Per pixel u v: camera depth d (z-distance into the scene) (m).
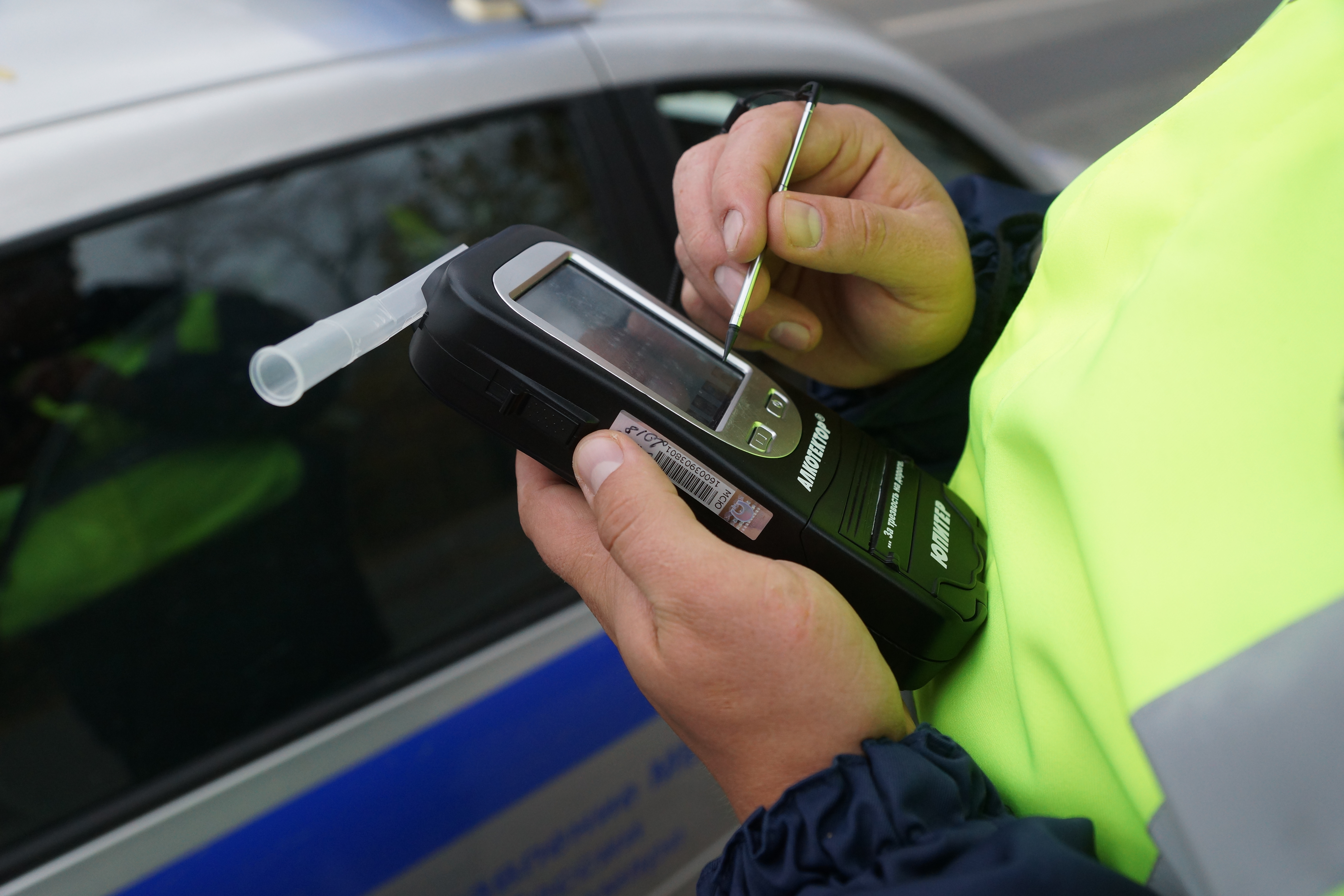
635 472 0.54
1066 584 0.43
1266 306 0.35
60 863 0.96
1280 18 0.45
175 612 1.08
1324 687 0.30
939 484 0.70
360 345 0.61
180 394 1.10
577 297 0.69
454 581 1.27
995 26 8.02
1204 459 0.34
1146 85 7.19
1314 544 0.31
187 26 1.22
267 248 1.14
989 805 0.47
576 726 1.29
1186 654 0.33
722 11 1.71
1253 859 0.30
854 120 0.76
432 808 1.16
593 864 1.33
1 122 1.04
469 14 1.42
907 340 0.78
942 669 0.60
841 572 0.59
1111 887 0.37
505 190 1.34
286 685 1.13
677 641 0.50
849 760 0.46
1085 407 0.39
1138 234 0.46
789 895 0.44
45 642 1.02
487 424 0.62
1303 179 0.36
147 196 1.05
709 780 1.42
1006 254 0.81
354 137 1.20
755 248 0.66
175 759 1.05
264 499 1.15
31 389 1.01
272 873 1.04
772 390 0.70
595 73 1.45
